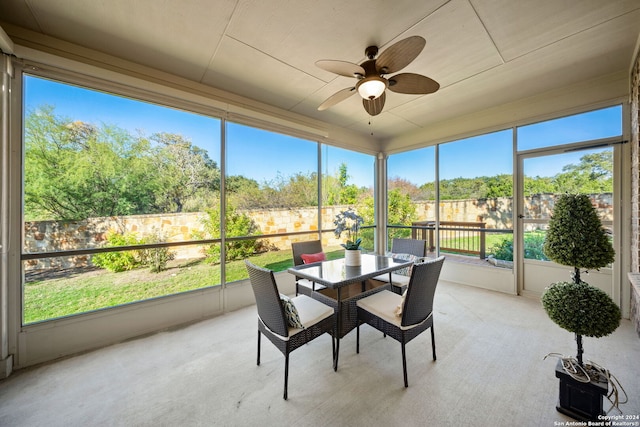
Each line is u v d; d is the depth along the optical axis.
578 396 1.38
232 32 2.04
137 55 2.35
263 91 3.08
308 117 3.95
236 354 2.10
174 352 2.13
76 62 2.12
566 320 1.39
